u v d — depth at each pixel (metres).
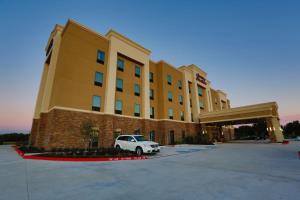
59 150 15.25
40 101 23.94
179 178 6.62
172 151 17.56
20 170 8.28
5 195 4.84
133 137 15.79
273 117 25.95
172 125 29.22
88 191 5.14
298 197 4.45
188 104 33.72
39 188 5.45
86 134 16.41
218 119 31.52
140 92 26.38
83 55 19.89
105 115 19.94
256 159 11.09
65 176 7.05
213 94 47.12
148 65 28.03
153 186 5.59
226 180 6.20
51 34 23.64
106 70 21.95
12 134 39.72
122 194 4.86
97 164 10.16
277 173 7.16
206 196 4.61
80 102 18.52
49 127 16.66
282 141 24.78
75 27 19.70
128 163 10.52
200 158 12.33
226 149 18.94
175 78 33.19
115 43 23.36
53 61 20.11
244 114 28.36
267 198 4.40
